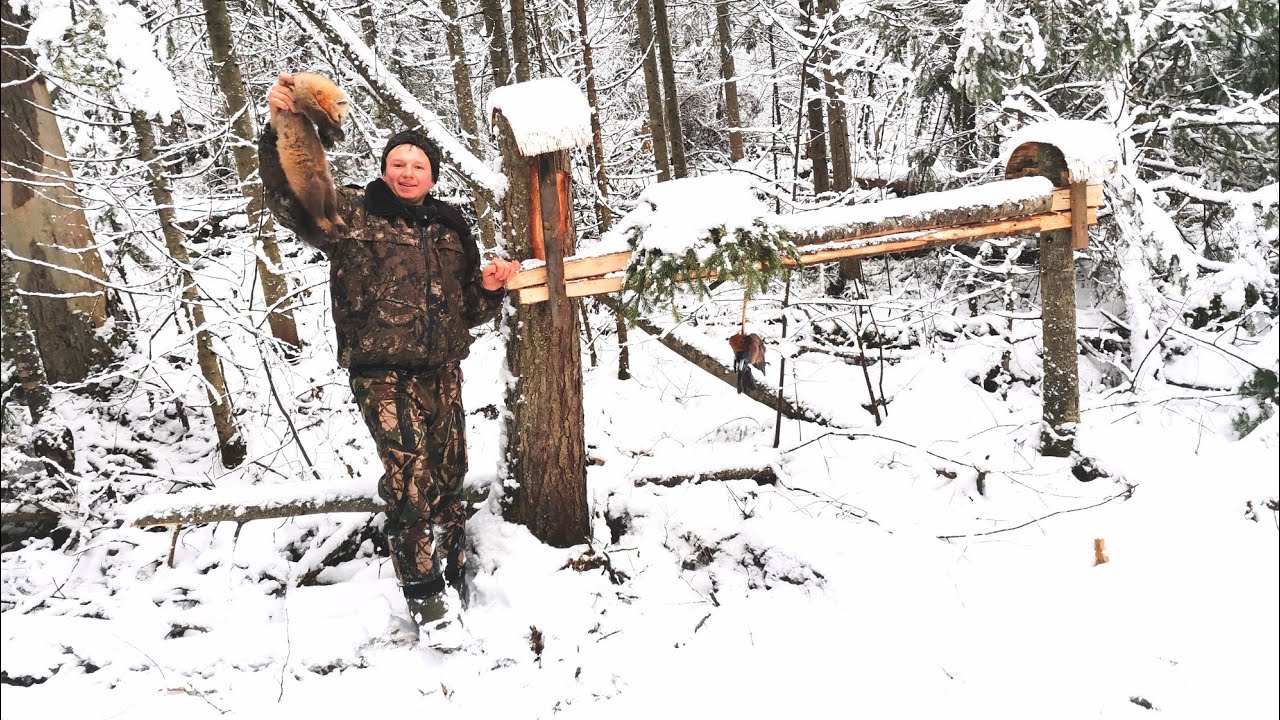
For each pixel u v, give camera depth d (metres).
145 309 5.57
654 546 3.41
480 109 9.34
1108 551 3.22
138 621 3.13
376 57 3.84
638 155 9.33
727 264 2.98
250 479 4.31
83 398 4.53
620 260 3.10
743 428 4.59
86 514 3.75
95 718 2.62
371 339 2.76
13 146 3.71
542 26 7.94
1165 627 2.79
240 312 4.37
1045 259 3.78
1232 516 3.34
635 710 2.62
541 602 3.01
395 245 2.76
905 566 3.21
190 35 7.18
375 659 2.87
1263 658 2.61
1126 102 5.25
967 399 4.79
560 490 3.24
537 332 3.09
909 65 6.38
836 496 3.76
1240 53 5.17
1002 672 2.68
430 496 2.97
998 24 5.38
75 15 3.66
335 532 3.53
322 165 2.58
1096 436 4.04
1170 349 5.10
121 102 3.97
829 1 6.97
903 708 2.56
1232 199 5.02
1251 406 4.04
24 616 3.17
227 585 3.39
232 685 2.77
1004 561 3.23
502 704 2.64
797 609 3.09
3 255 3.72
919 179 6.54
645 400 5.21
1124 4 4.98
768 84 10.99
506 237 3.06
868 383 4.61
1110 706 2.50
